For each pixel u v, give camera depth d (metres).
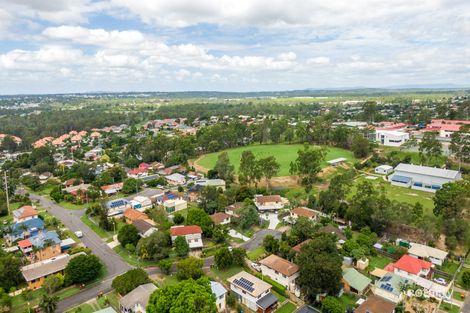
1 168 192.38
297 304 70.31
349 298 71.19
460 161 157.62
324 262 70.19
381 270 78.94
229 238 101.06
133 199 130.50
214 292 68.25
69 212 128.12
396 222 94.38
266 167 138.38
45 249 91.38
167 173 175.25
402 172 143.75
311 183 143.75
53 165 191.62
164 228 101.44
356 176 153.88
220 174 156.38
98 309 69.69
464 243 90.00
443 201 97.88
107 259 91.00
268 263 78.75
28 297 73.75
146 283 74.19
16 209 129.12
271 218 115.38
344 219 108.81
